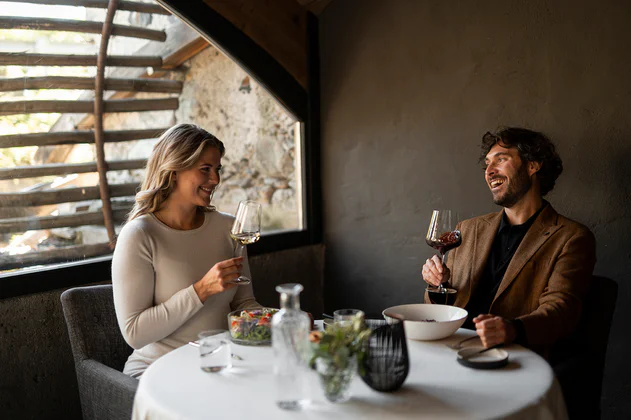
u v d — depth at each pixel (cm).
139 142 370
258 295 316
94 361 177
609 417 247
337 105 334
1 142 252
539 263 189
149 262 180
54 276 231
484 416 108
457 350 147
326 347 109
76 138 290
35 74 268
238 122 394
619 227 239
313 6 333
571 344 181
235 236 182
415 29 297
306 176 340
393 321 119
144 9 314
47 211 263
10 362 218
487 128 275
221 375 132
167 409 113
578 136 248
